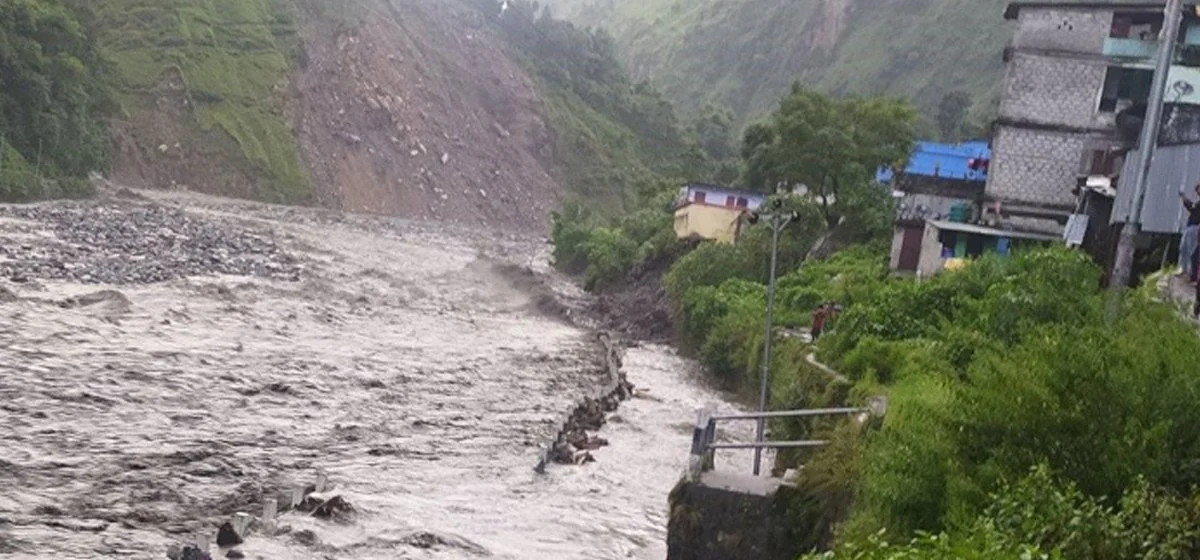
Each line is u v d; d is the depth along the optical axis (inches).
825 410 664.4
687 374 1616.6
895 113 2129.7
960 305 1005.2
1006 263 1082.7
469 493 836.0
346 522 705.6
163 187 4355.3
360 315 1785.2
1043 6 1483.8
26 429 831.7
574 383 1408.7
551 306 2224.4
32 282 1523.1
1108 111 1460.4
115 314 1408.7
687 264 2059.5
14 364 1038.4
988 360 557.0
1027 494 442.3
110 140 4126.5
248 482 776.9
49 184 3075.8
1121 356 507.2
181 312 1497.3
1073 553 412.2
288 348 1366.9
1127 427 466.6
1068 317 798.5
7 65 3127.5
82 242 2020.2
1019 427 491.2
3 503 656.4
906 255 1624.0
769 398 1224.2
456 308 2091.5
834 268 1707.7
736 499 610.9
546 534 756.6
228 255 2191.2
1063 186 1473.9
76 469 749.3
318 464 859.4
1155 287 825.5
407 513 749.9
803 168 2021.4
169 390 1034.1
